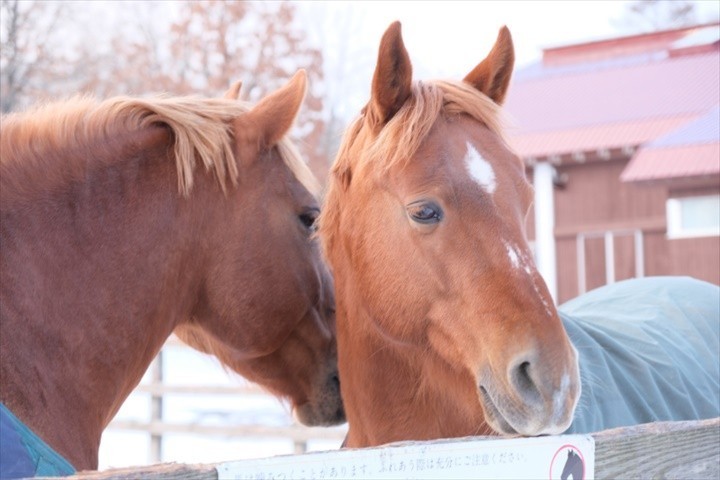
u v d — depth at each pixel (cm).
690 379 298
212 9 1443
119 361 234
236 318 266
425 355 244
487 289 216
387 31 237
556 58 1512
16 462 172
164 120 253
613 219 1267
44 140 230
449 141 231
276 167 271
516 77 1482
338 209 266
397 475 139
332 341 299
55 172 228
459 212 223
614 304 361
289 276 272
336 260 271
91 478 120
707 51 1238
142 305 239
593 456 164
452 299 225
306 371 297
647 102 1245
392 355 259
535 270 218
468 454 147
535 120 1303
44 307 217
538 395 204
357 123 264
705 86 1227
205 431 717
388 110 243
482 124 241
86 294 226
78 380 223
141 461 740
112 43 1540
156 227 243
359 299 255
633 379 278
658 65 1334
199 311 266
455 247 223
